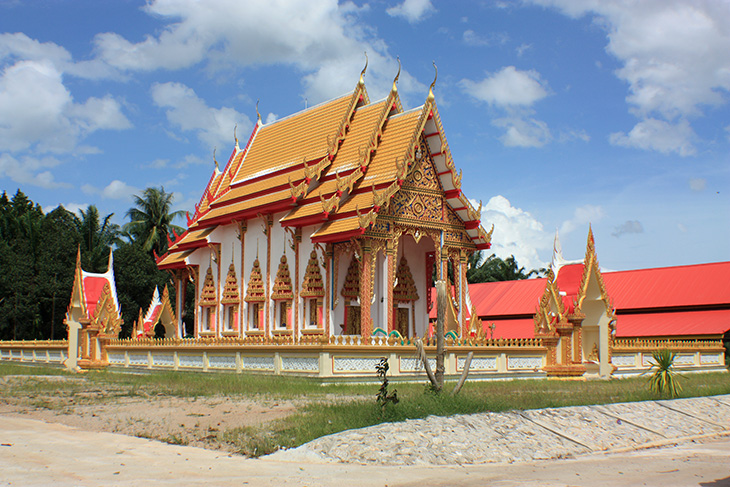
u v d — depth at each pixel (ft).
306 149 113.70
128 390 76.54
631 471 42.86
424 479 39.29
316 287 98.32
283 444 46.03
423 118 96.73
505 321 152.97
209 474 38.55
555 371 95.45
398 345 82.12
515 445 48.62
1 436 48.37
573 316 96.17
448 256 103.35
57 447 44.83
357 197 97.40
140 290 206.18
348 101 111.55
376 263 101.60
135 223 253.44
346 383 77.00
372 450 44.75
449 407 54.85
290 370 81.56
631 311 141.69
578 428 54.80
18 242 204.23
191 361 98.58
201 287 124.26
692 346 117.39
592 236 97.76
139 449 44.73
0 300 193.36
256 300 109.29
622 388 79.41
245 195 115.65
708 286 134.92
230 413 56.90
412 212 98.07
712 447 52.90
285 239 105.50
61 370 115.34
